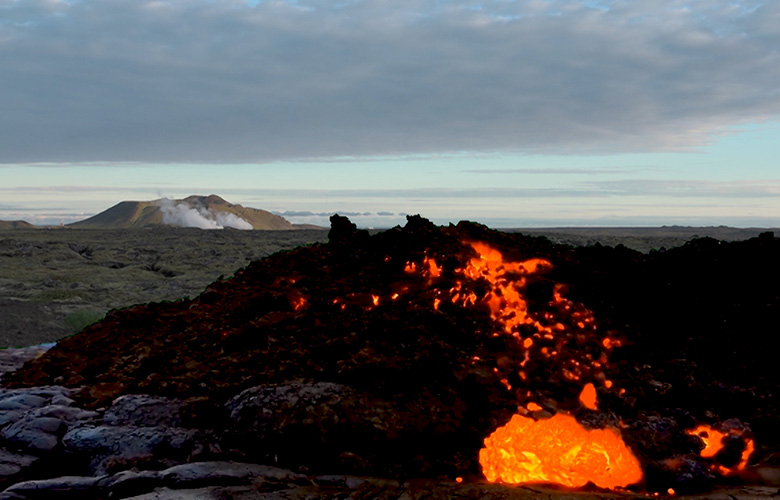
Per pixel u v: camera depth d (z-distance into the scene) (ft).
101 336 28.35
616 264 30.01
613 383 21.56
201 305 30.07
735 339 24.38
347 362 20.08
